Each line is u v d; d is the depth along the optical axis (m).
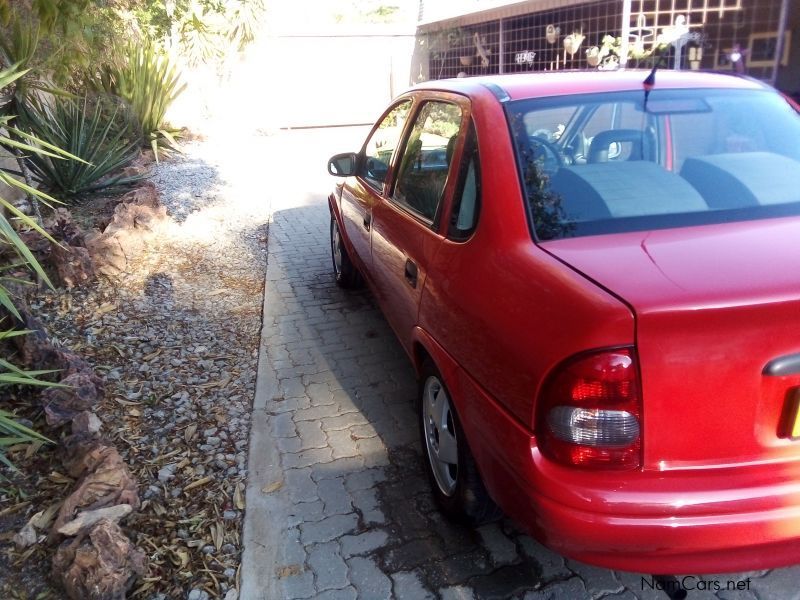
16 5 6.30
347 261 5.68
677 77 3.35
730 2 12.57
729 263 2.11
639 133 2.95
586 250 2.32
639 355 1.92
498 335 2.30
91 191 8.02
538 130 2.88
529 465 2.10
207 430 3.79
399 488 3.28
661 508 1.96
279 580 2.73
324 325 5.23
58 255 5.53
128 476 3.13
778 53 12.07
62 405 3.61
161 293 5.71
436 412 3.03
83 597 2.54
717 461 2.00
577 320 1.98
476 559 2.81
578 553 2.09
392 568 2.78
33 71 6.77
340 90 18.80
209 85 15.54
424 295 3.07
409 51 19.05
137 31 12.88
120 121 10.88
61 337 4.83
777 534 1.98
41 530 2.93
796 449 2.03
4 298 3.06
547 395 2.04
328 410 4.00
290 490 3.28
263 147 14.00
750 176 2.75
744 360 1.94
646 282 2.02
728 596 2.58
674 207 2.58
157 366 4.52
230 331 5.14
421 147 3.71
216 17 14.73
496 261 2.49
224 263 6.66
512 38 16.78
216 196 9.38
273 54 17.45
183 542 2.94
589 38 14.38
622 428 1.96
